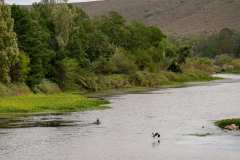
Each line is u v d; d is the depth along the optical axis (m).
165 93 138.88
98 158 55.88
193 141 64.44
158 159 55.44
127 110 96.38
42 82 133.50
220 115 87.69
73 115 89.19
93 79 151.88
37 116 88.12
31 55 130.00
